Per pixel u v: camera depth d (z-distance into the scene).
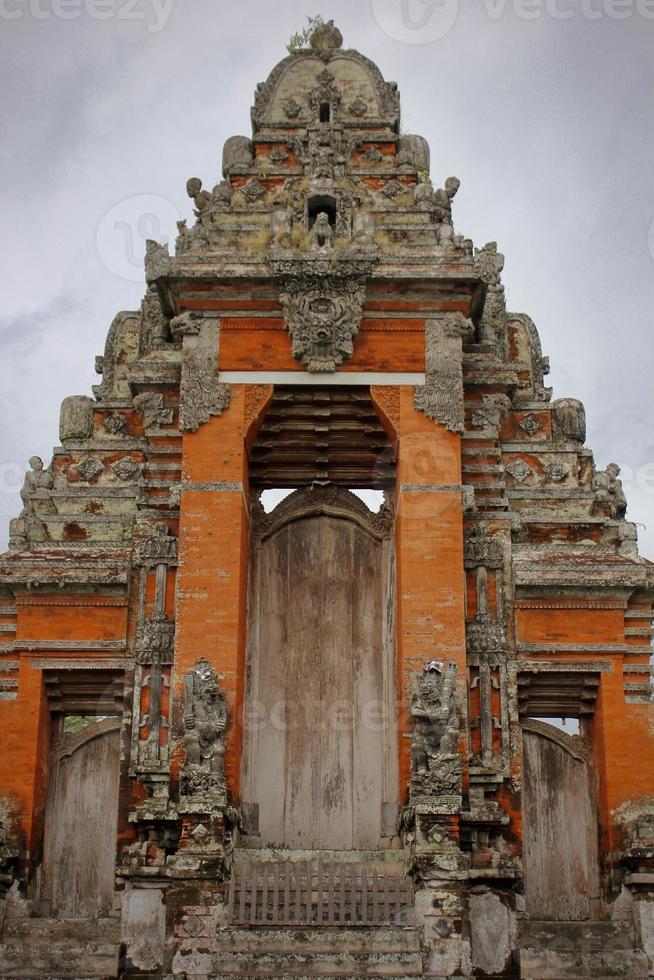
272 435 28.19
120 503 29.25
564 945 25.03
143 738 25.62
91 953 24.16
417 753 24.08
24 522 28.69
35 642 27.09
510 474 29.55
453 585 26.00
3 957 24.17
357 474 29.23
